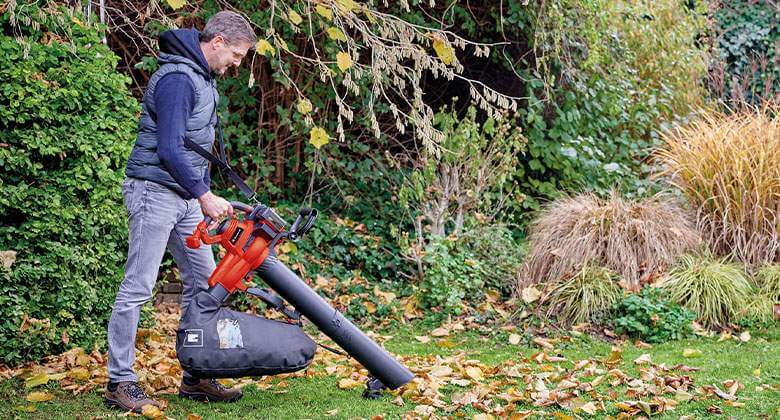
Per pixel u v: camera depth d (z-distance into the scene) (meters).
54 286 4.27
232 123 6.91
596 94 7.41
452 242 5.93
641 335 5.07
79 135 4.28
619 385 3.89
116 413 3.41
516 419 3.36
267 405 3.61
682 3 9.32
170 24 4.48
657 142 7.34
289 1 6.07
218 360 3.28
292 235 3.41
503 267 6.01
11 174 4.18
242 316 3.36
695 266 5.48
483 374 4.10
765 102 6.95
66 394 3.69
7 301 4.08
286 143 7.22
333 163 6.99
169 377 3.88
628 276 5.53
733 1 10.70
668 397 3.68
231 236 3.38
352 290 5.98
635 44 8.33
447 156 6.30
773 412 3.44
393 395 3.72
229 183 6.94
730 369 4.23
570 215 5.92
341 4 3.44
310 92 6.76
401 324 5.47
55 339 4.25
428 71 7.52
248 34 3.45
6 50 4.15
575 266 5.59
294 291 3.38
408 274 6.47
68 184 4.27
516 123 7.42
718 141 6.16
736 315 5.21
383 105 6.90
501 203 6.52
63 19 4.22
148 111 3.40
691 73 8.70
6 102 4.15
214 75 3.50
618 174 7.24
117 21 6.50
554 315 5.34
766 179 5.79
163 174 3.40
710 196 5.95
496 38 7.39
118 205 4.49
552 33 6.89
